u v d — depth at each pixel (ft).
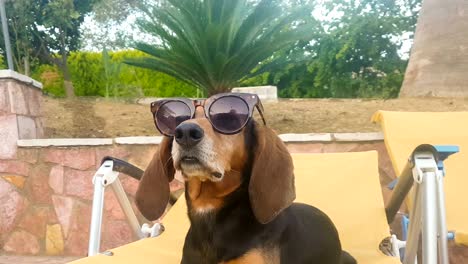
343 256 1.66
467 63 4.11
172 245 1.89
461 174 2.33
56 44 6.77
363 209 2.01
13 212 3.40
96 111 4.57
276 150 1.34
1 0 4.05
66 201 3.33
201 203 1.36
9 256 3.33
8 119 3.36
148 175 1.46
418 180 1.57
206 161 1.23
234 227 1.33
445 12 4.23
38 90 3.74
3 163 3.40
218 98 1.31
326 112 4.09
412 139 2.46
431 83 4.22
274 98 4.87
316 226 1.49
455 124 2.51
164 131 1.43
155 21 4.22
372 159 2.26
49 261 3.19
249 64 4.00
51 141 3.33
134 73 6.34
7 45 4.06
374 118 2.72
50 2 6.43
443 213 1.58
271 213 1.29
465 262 2.81
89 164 3.30
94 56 6.65
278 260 1.32
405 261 1.74
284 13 4.19
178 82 6.36
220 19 4.02
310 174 2.22
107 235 3.28
